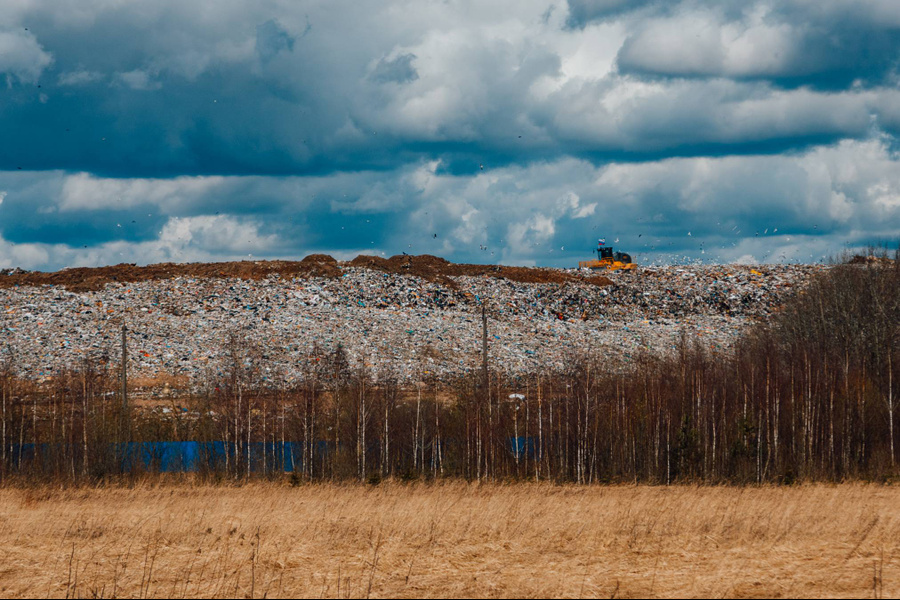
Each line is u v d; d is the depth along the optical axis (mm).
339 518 56562
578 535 50125
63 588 38625
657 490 79188
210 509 62844
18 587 38812
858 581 37750
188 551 46844
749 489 78938
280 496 72000
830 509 58000
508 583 38406
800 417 94500
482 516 56562
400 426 93312
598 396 96812
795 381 98250
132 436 95500
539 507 61188
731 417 94062
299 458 92250
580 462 87875
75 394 104250
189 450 94750
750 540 48062
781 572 39719
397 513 58500
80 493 77125
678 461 89750
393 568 42000
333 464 89125
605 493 75438
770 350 104812
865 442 93125
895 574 39125
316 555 45375
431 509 60406
